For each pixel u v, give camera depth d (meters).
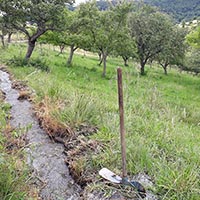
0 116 6.22
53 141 5.57
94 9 26.50
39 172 4.49
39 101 7.80
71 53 28.28
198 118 9.34
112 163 4.36
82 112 6.12
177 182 3.64
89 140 5.18
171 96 20.53
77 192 4.08
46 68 20.41
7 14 21.25
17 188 3.53
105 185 3.85
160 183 3.76
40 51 31.67
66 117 6.02
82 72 24.75
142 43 34.09
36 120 6.80
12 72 16.05
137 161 4.33
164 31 34.59
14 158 4.05
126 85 8.41
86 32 26.19
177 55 37.16
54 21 21.89
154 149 4.74
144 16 35.41
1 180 3.38
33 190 3.89
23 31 22.08
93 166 4.40
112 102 8.12
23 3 20.70
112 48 26.28
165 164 4.17
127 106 6.98
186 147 5.00
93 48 26.45
